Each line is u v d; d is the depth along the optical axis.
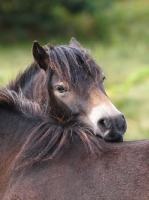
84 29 38.56
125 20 40.00
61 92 7.38
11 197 5.46
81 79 7.23
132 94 18.98
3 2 35.72
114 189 5.13
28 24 37.12
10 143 5.90
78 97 7.23
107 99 7.11
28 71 7.97
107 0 40.78
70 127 5.86
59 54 7.37
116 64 27.91
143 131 14.51
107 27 38.69
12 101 6.07
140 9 42.53
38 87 7.74
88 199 5.16
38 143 5.64
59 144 5.61
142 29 38.59
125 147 5.47
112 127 6.73
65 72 7.23
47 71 7.59
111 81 22.91
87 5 39.88
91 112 7.04
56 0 37.88
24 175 5.52
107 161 5.35
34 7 37.12
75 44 8.19
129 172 5.19
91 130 5.96
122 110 16.77
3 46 33.94
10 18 36.41
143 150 5.35
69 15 40.06
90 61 7.39
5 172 5.73
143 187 5.05
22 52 31.84
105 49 33.03
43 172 5.46
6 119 6.06
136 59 30.17
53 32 37.84
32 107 6.16
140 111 16.83
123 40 36.19
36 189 5.37
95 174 5.28
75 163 5.43
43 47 7.75
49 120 5.96
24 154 5.62
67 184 5.29
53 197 5.27
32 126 5.94
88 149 5.54
